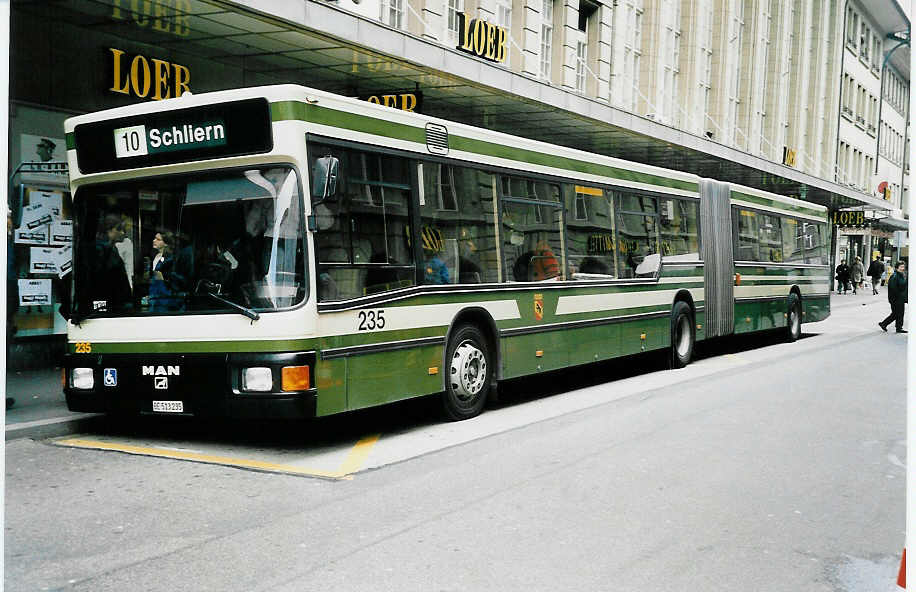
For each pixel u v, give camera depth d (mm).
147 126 7875
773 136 43406
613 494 6492
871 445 8500
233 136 7562
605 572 4848
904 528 5793
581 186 11805
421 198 8867
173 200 7863
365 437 8617
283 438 8555
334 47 13906
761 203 18109
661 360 14828
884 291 54375
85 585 4590
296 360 7340
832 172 52000
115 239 8094
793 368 14797
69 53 12750
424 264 8875
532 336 10602
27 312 12445
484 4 21984
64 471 7105
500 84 17109
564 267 11320
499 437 8617
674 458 7742
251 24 12625
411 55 14789
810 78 49125
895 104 71562
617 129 21766
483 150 9852
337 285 7762
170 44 13945
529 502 6234
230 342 7496
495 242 10016
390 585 4605
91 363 8086
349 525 5656
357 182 8062
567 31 25625
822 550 5320
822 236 22062
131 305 7980
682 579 4766
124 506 6082
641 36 30969
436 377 9078
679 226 14680
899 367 14992
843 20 52625
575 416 9891
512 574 4789
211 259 7672
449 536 5441
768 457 7871
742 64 40406
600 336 12117
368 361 8078
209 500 6242
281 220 7480
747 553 5230
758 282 17891
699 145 25828
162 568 4848
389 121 8492
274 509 6008
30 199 12367
